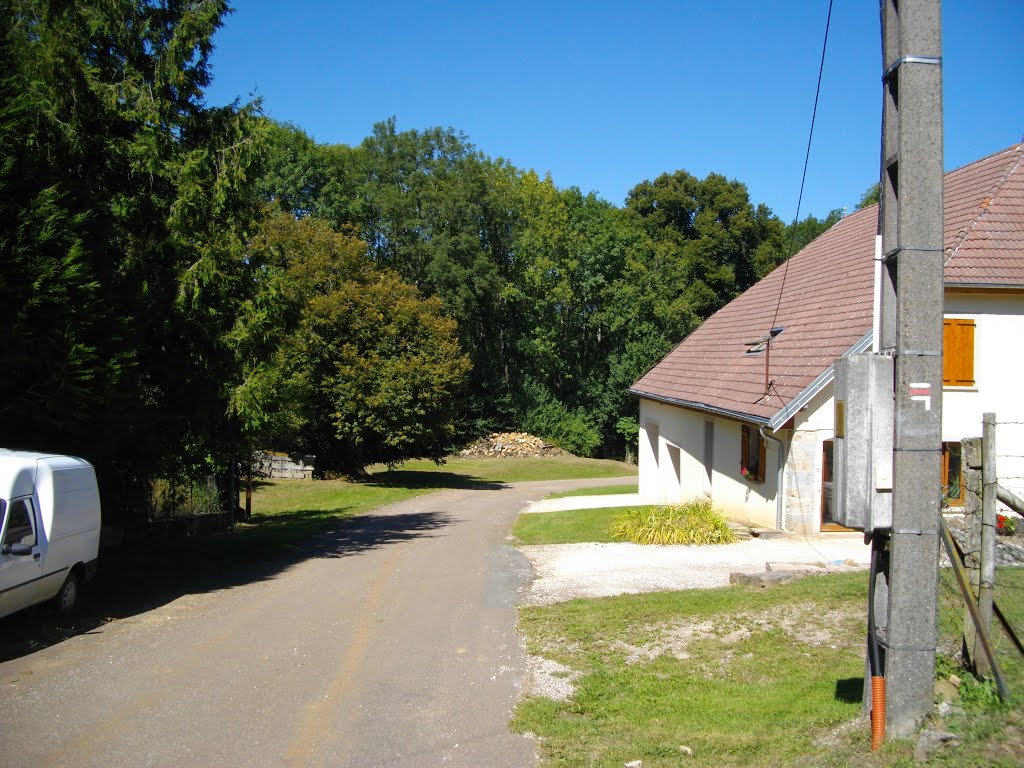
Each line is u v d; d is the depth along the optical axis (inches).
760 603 395.2
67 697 269.6
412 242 2156.7
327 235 1504.7
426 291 2188.7
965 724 190.1
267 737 235.1
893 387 198.5
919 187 192.1
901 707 194.5
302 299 655.8
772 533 641.0
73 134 480.1
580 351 2405.3
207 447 611.8
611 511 912.9
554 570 534.0
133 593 465.7
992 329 672.4
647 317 2265.0
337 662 314.3
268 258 614.2
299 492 1213.7
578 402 2342.5
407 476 1676.9
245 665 309.7
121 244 528.1
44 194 405.7
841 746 201.6
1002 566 346.3
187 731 239.5
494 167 2372.0
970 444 230.4
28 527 347.9
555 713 255.1
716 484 828.0
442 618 393.1
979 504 229.6
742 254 2544.3
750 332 918.4
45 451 451.2
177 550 633.0
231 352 570.6
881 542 204.5
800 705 250.8
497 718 251.3
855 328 644.1
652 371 1194.0
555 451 2164.1
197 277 539.5
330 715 253.9
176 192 556.4
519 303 2319.1
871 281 717.9
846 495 201.2
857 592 401.1
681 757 213.5
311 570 552.7
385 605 426.0
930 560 194.1
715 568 518.3
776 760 203.9
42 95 465.4
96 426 462.6
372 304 1413.6
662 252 2356.1
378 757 221.0
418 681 289.6
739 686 277.9
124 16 541.6
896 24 196.5
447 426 1483.8
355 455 1571.1
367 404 1370.6
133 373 493.0
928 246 192.4
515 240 2288.4
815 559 541.0
